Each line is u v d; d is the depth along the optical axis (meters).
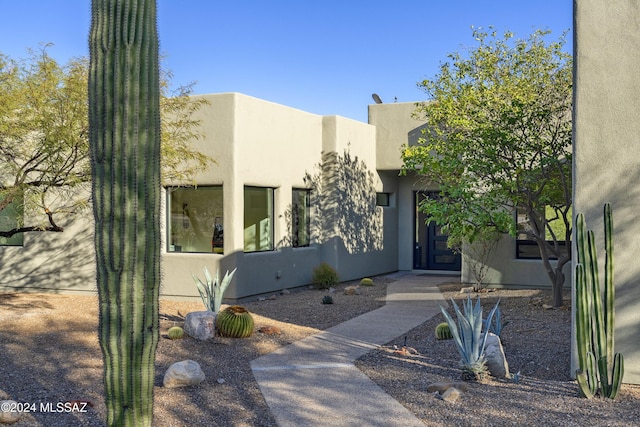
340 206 17.59
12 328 10.88
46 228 12.63
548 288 15.63
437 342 10.01
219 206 14.43
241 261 14.26
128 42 4.63
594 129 7.62
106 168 4.60
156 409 6.61
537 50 15.02
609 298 7.12
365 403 6.82
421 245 21.19
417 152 13.91
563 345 9.49
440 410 6.54
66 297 14.83
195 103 13.65
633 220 7.46
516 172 12.02
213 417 6.40
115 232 4.58
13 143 12.16
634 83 7.46
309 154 17.05
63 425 6.15
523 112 12.21
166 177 13.55
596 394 7.03
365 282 17.52
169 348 9.44
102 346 4.68
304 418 6.36
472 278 16.55
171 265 14.54
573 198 7.78
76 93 11.41
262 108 15.05
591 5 7.64
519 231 13.05
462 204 12.16
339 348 9.62
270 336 10.48
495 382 7.64
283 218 15.89
